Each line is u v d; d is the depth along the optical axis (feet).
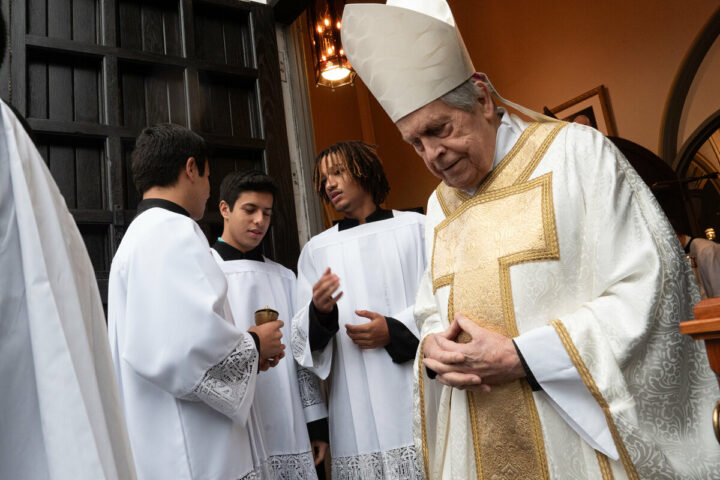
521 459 4.91
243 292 8.70
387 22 5.48
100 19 9.99
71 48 9.44
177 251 6.07
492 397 5.09
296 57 12.48
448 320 5.57
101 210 9.16
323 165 9.49
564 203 5.13
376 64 5.59
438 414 5.81
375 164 9.56
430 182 30.89
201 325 5.77
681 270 4.76
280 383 8.37
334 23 19.07
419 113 5.38
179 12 10.84
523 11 29.78
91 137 9.36
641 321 4.50
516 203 5.38
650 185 22.94
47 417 2.98
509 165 5.60
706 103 24.67
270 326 7.02
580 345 4.56
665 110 25.30
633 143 23.20
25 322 3.18
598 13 27.32
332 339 8.80
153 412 6.03
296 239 11.04
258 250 9.35
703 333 3.58
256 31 11.61
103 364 3.60
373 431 8.27
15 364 3.13
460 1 32.45
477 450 5.19
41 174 3.45
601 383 4.45
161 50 10.55
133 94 10.06
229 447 6.08
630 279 4.71
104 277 8.93
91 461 2.94
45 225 3.32
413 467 8.04
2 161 3.30
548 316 5.03
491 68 31.09
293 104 12.23
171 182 6.96
